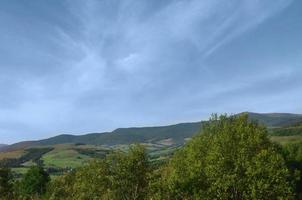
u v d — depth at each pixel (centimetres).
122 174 7994
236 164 7225
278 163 7238
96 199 8131
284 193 7031
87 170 8444
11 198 12738
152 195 7944
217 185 7175
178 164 8294
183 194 7844
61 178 12138
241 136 7650
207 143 8450
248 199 7094
